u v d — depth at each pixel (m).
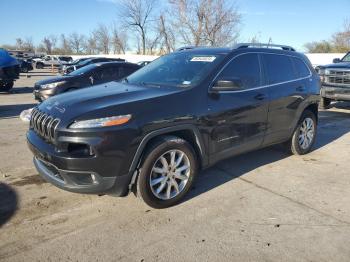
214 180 4.93
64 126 3.51
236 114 4.57
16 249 3.24
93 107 3.65
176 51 5.50
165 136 3.95
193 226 3.67
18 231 3.54
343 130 8.26
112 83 4.97
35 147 3.83
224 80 4.22
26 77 29.14
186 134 4.18
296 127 5.86
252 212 4.00
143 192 3.81
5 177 4.95
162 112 3.83
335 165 5.66
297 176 5.14
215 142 4.39
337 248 3.31
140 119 3.66
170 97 3.97
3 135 7.51
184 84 4.33
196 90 4.20
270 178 5.04
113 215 3.88
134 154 3.65
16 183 4.73
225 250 3.26
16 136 7.43
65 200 4.22
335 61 12.48
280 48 5.70
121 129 3.54
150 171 3.80
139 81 4.82
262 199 4.34
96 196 4.33
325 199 4.38
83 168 3.47
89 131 3.44
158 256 3.17
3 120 9.38
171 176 4.02
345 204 4.25
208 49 5.06
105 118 3.51
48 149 3.64
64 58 48.75
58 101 4.02
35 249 3.24
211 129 4.30
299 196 4.45
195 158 4.19
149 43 46.62
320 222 3.79
